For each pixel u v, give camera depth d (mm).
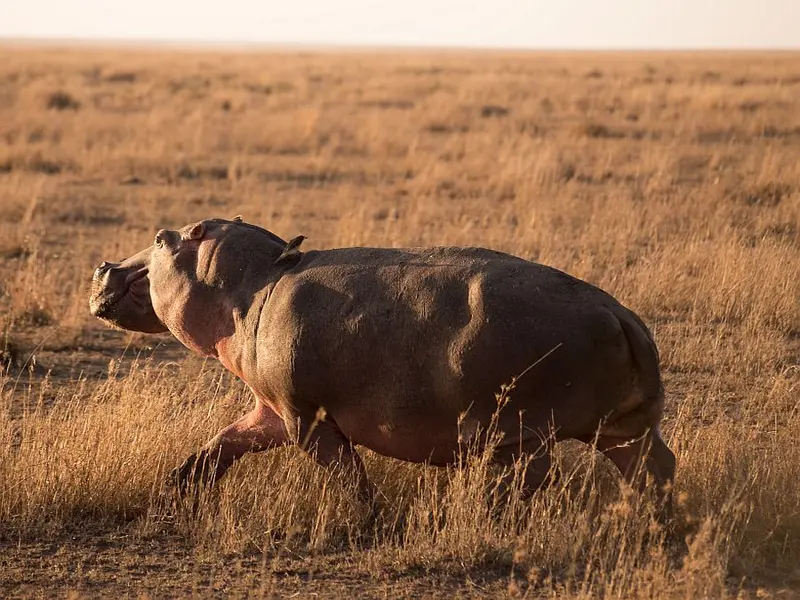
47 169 84125
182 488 24859
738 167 81688
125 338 39750
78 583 21453
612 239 53750
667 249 48875
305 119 108938
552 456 22625
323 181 80750
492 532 22281
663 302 43125
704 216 60750
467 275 21969
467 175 79625
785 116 114938
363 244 53656
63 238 59281
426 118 115188
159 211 67375
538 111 127625
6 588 21234
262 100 150750
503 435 21406
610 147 92875
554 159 82062
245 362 23922
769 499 23594
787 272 43281
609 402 21578
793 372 35594
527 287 21547
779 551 22625
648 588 19828
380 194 73875
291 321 22844
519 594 20781
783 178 69812
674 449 26141
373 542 23250
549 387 21156
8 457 25281
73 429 26125
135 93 153500
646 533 22422
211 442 25078
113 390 29547
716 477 24531
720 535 21891
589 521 22797
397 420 22344
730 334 39875
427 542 22219
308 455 24125
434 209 66375
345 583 21516
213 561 22500
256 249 24422
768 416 30938
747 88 153625
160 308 25141
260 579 21562
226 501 23750
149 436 25953
